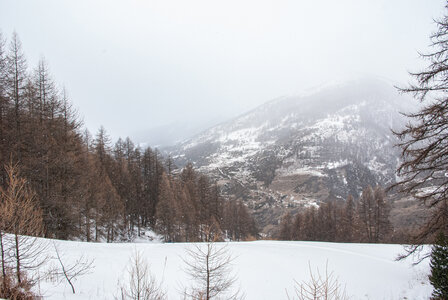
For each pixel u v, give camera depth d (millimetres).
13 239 7012
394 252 17250
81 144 27875
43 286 8039
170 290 10164
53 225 18719
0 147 18703
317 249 17953
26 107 21359
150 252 15680
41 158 19141
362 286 11617
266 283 11883
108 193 30297
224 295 10414
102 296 8453
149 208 46844
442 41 8742
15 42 20484
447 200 10242
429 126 9281
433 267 9297
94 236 29875
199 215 42469
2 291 6242
